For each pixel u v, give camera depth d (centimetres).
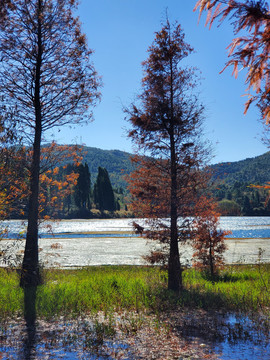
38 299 909
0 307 840
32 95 1216
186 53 1246
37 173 1199
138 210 1279
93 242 4166
